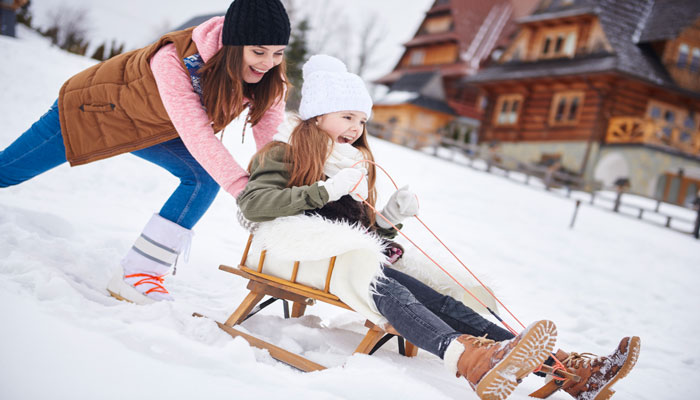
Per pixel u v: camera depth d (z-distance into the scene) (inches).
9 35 767.7
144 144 90.5
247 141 393.7
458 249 270.7
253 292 86.5
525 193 600.1
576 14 921.5
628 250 398.9
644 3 964.0
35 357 57.7
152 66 87.5
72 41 1354.6
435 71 1251.8
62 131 89.4
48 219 124.0
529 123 981.8
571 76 884.6
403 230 254.8
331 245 76.3
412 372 80.2
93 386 54.9
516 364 65.2
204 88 89.2
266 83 95.4
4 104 329.4
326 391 65.5
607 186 793.6
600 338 158.9
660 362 143.3
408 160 613.9
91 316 73.9
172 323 78.7
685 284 311.1
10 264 85.2
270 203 79.1
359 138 97.3
